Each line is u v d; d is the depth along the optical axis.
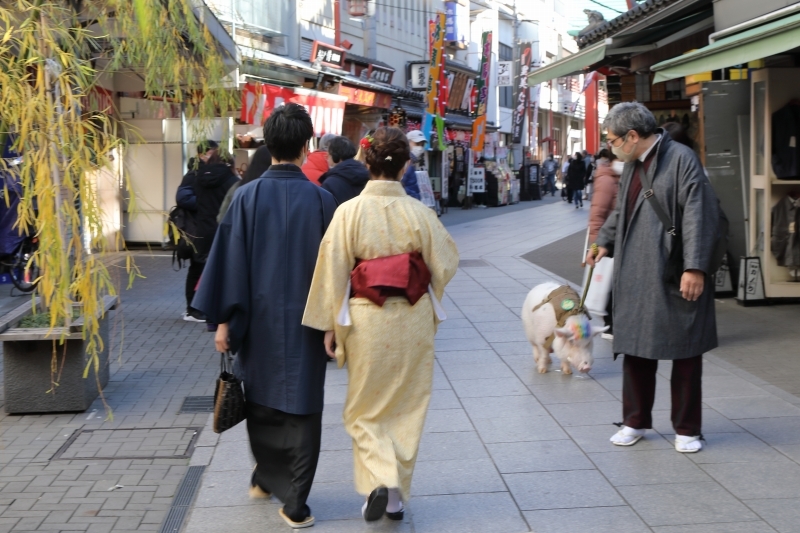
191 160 7.96
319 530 3.94
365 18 26.09
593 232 7.35
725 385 6.14
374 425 3.84
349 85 19.64
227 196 8.14
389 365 3.77
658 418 5.45
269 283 3.81
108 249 3.94
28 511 4.23
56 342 5.75
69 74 3.80
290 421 3.89
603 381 6.41
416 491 4.38
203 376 6.87
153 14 4.32
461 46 35.31
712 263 4.52
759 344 7.38
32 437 5.39
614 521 3.96
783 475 4.45
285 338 3.81
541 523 3.97
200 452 5.05
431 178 28.39
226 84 5.16
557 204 33.56
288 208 3.86
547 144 55.75
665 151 4.62
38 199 3.62
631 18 12.39
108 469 4.82
